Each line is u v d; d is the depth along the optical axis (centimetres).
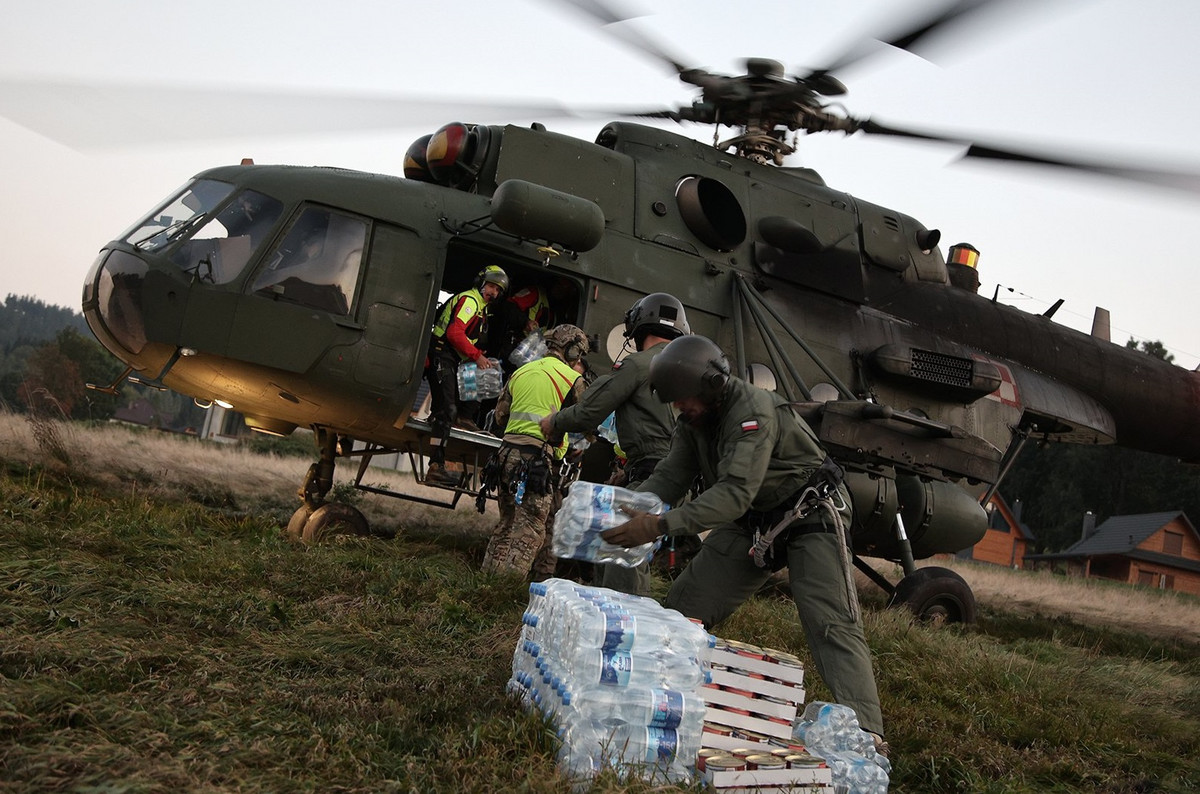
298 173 705
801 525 372
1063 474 5134
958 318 960
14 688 273
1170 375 1135
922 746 404
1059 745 452
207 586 450
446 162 755
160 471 938
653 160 815
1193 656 1015
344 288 683
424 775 264
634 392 485
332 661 367
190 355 660
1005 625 1007
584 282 747
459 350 695
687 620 313
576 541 353
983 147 621
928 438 602
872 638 589
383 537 814
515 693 335
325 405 689
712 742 309
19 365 8306
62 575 412
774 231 832
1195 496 4900
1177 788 413
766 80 822
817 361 791
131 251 674
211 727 273
